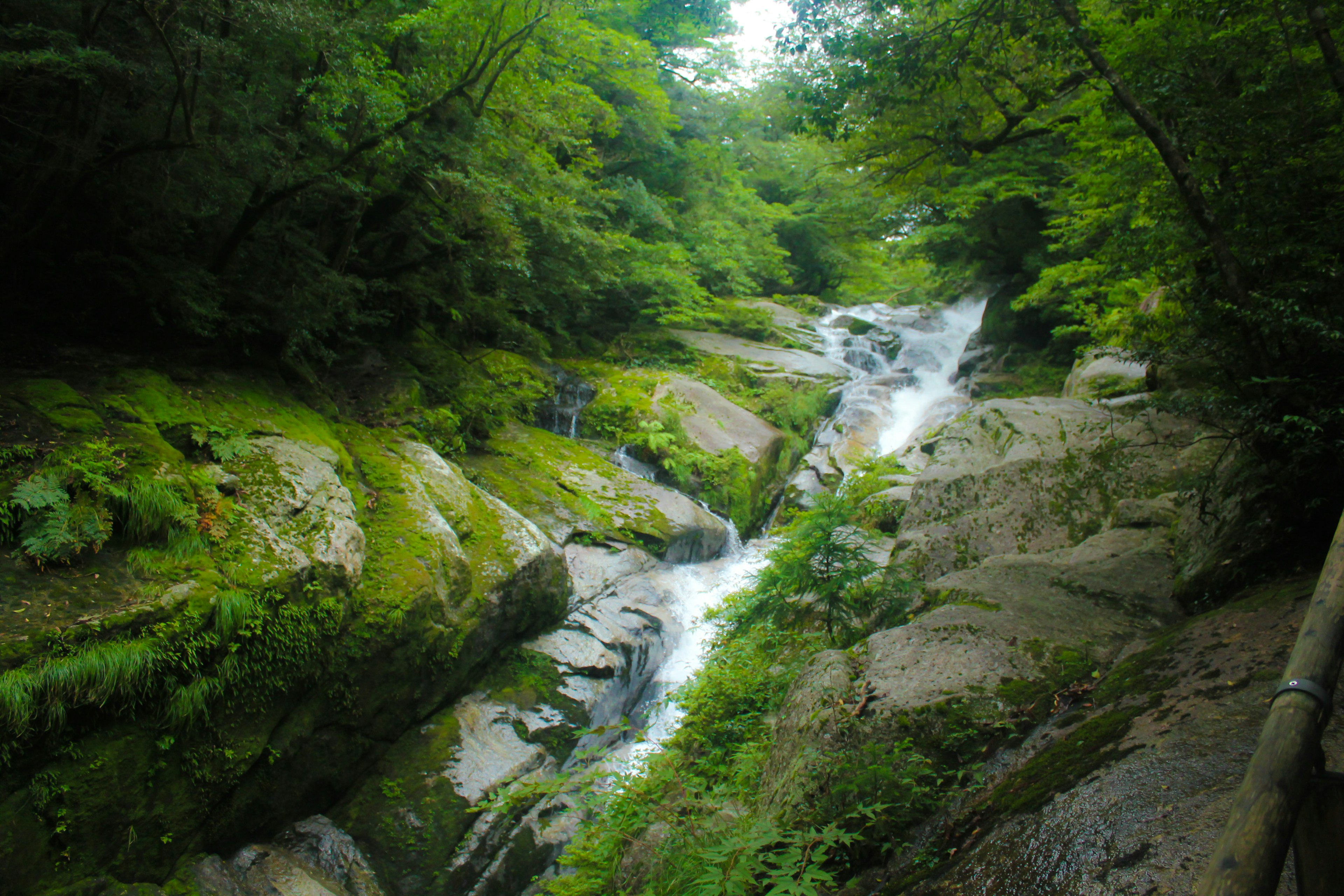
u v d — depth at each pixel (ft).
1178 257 16.94
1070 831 8.48
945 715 12.74
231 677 17.92
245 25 24.36
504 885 21.33
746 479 46.83
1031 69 31.37
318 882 19.24
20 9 21.34
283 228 30.45
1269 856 2.55
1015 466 25.03
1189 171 15.23
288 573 19.65
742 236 81.41
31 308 24.21
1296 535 14.57
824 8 24.49
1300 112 14.49
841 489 40.91
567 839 22.41
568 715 26.32
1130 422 25.12
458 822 21.74
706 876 9.86
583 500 37.52
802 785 12.27
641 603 32.91
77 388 21.42
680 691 23.91
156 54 23.27
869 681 14.38
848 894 10.48
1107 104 19.47
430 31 30.50
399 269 38.78
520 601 27.61
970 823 10.39
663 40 77.61
